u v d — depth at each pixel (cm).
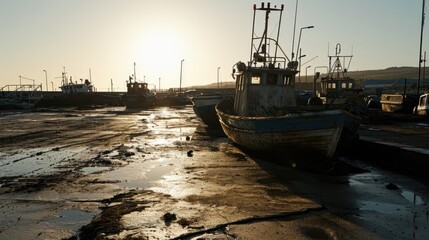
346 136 1202
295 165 1162
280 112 1382
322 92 3294
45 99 5856
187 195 842
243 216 698
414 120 2503
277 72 1465
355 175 1093
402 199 838
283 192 877
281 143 1135
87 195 838
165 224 655
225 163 1228
